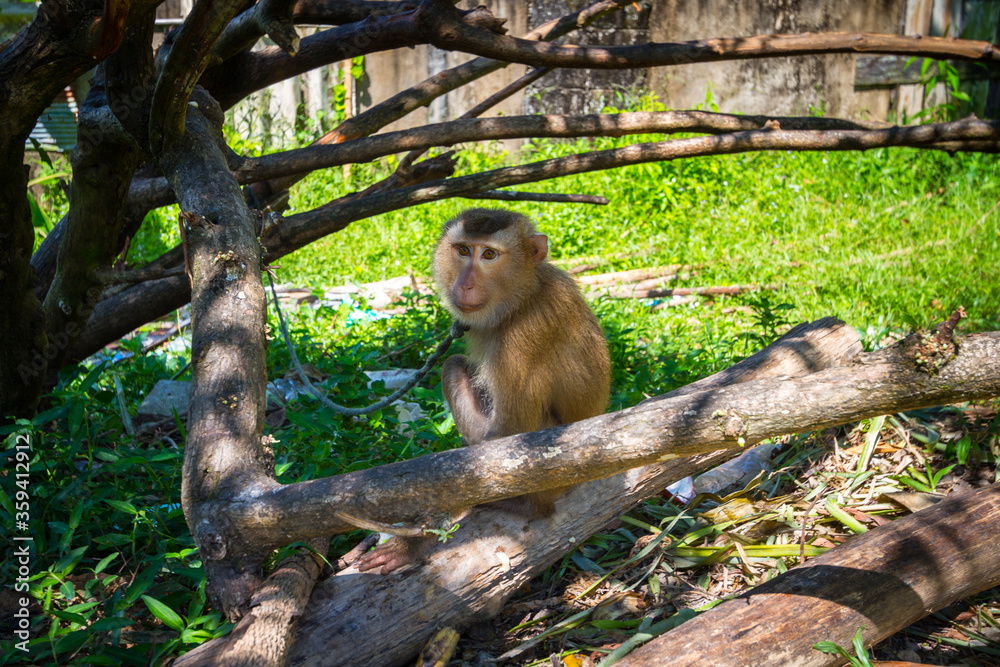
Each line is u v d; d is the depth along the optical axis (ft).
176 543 13.12
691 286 31.53
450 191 18.02
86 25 11.57
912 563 11.53
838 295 28.96
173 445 17.48
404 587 11.94
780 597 10.92
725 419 8.92
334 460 15.57
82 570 13.43
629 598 13.37
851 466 16.65
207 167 12.35
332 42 18.10
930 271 30.25
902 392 8.59
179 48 11.30
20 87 12.31
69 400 16.44
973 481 15.78
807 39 18.71
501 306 13.93
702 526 14.90
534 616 13.17
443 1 16.62
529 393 14.10
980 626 12.51
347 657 11.23
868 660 10.18
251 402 10.37
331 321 26.68
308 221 17.97
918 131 19.43
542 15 41.81
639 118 18.74
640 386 19.89
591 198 19.95
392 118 19.38
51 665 10.90
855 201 38.34
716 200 38.42
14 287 14.89
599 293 30.25
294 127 41.81
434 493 9.52
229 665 9.25
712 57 18.43
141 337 27.48
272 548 10.00
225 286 10.97
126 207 18.17
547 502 13.29
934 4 43.24
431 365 14.05
